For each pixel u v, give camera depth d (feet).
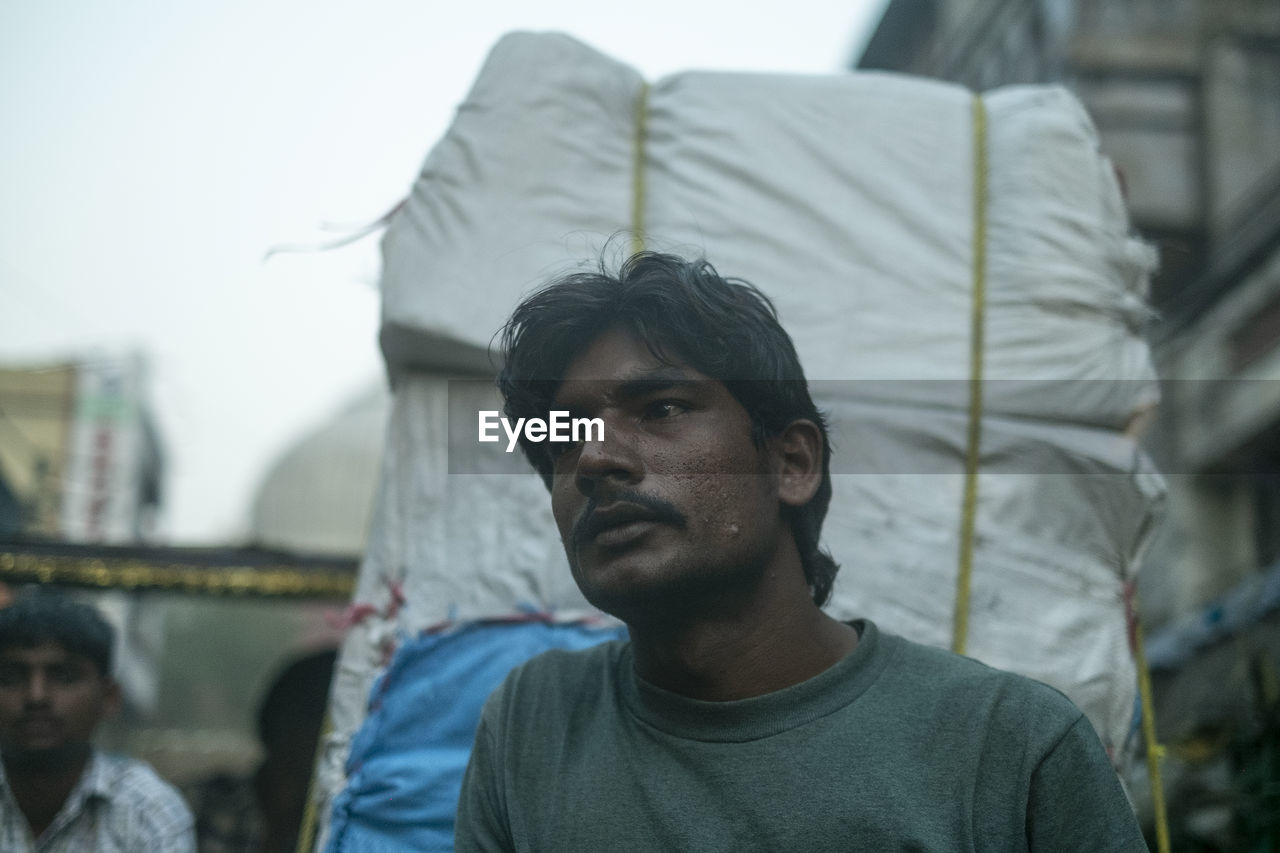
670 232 6.51
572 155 6.55
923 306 6.46
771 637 4.24
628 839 4.03
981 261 6.57
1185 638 13.76
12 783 8.49
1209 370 26.25
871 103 6.85
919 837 3.79
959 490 6.23
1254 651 10.77
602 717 4.42
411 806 5.58
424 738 5.78
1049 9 29.48
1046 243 6.51
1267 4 28.50
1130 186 27.71
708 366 4.19
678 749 4.11
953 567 6.10
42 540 10.51
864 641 4.28
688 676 4.20
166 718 78.48
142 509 53.16
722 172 6.63
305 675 10.45
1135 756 6.47
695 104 6.79
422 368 6.48
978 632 6.04
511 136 6.46
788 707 4.09
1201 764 10.25
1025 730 4.00
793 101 6.80
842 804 3.88
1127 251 6.71
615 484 4.06
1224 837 9.43
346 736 6.07
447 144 6.48
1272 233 24.44
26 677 8.40
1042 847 3.92
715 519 4.06
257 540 11.71
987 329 6.44
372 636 6.22
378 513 6.51
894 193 6.63
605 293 4.33
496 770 4.52
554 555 6.05
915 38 39.34
